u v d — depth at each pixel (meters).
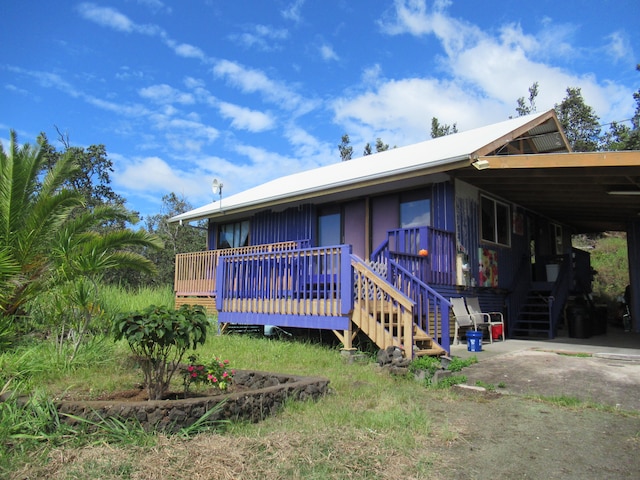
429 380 6.54
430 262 9.98
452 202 10.72
